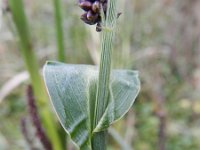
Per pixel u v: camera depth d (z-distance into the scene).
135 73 0.13
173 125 0.37
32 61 0.22
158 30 0.48
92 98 0.12
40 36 0.43
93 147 0.12
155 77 0.39
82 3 0.11
